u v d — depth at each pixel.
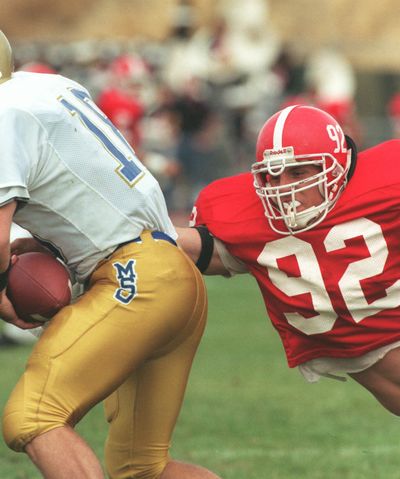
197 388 26.33
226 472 19.31
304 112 15.17
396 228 15.14
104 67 56.53
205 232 15.78
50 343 14.22
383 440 21.61
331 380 27.56
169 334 14.77
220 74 60.03
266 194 15.13
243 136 57.88
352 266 15.16
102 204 14.62
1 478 19.00
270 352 30.86
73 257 14.84
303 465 19.80
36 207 14.50
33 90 14.57
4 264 14.09
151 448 15.52
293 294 15.41
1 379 26.97
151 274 14.49
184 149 54.59
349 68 66.31
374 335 15.38
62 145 14.41
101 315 14.35
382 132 59.50
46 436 13.83
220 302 40.44
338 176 15.05
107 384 14.34
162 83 58.16
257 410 24.09
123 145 15.16
